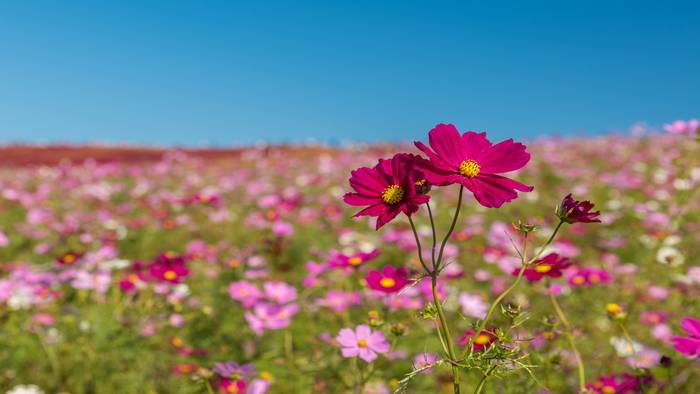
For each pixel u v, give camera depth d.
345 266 0.90
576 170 3.09
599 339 0.97
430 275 0.45
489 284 1.33
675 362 0.82
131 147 7.21
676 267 1.33
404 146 5.27
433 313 0.46
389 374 0.88
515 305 0.51
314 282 1.19
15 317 1.12
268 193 2.75
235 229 2.11
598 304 1.06
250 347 1.06
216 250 1.72
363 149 5.49
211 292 1.23
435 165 0.45
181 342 1.07
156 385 0.94
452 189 2.67
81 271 1.26
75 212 2.55
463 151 0.46
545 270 0.69
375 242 1.79
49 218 2.24
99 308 1.14
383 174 0.48
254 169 3.96
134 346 1.02
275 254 1.67
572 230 1.95
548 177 2.96
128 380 0.95
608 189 2.71
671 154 3.23
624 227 2.02
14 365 1.00
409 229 1.83
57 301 1.28
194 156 6.27
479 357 0.46
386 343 0.69
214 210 2.29
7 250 1.99
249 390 0.74
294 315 1.18
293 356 1.00
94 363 0.99
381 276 0.77
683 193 1.50
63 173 4.04
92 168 4.36
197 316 1.15
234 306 1.19
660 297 1.11
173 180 3.74
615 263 1.43
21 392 0.91
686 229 1.73
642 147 3.96
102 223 2.22
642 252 1.62
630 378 0.73
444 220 2.17
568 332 0.74
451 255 1.41
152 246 2.00
